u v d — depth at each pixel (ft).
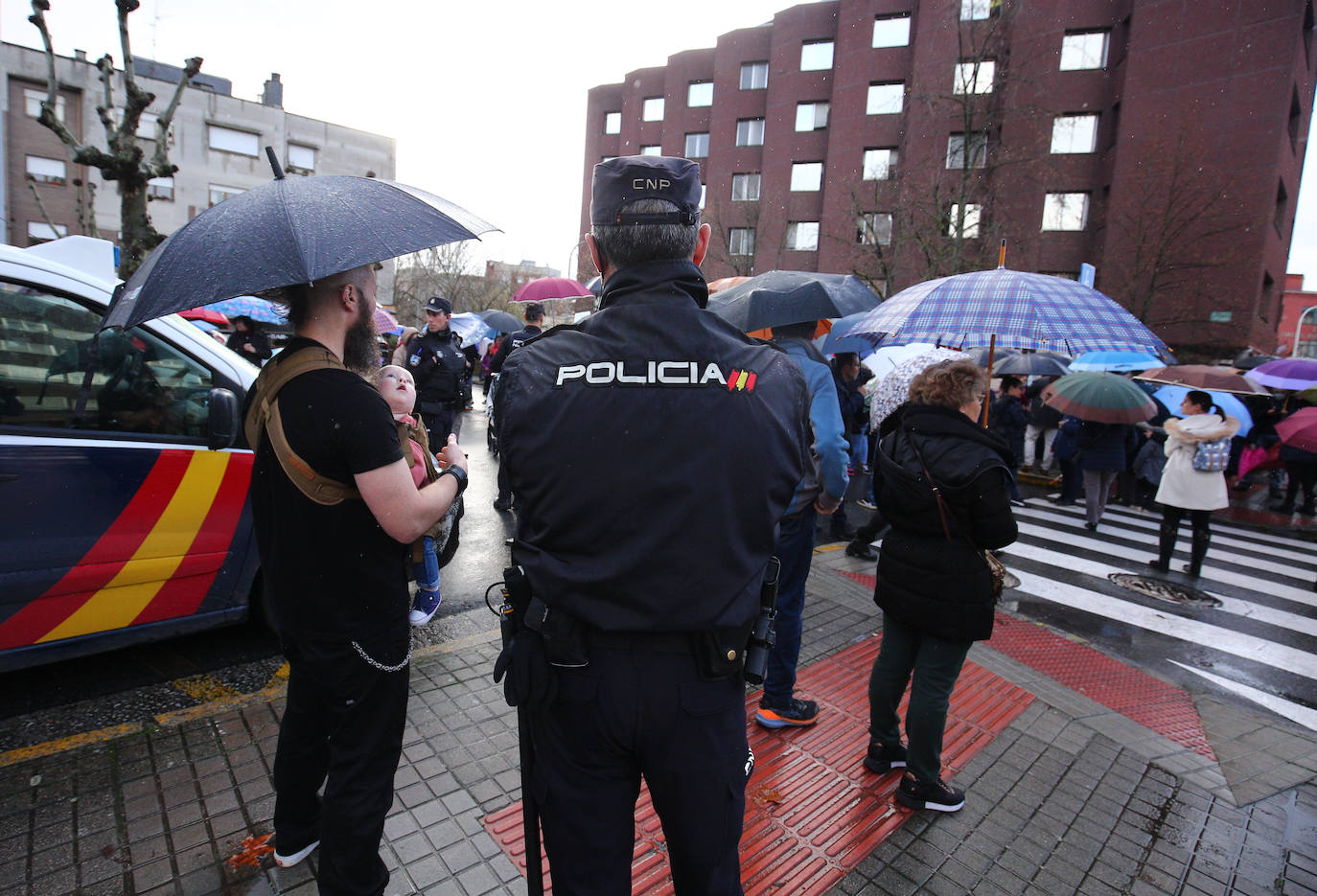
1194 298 66.69
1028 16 77.41
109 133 25.13
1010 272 12.85
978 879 7.88
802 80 98.73
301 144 105.70
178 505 10.58
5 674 11.09
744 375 4.41
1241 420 30.17
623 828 4.50
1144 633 17.25
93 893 6.88
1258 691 14.34
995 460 8.09
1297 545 28.68
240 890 6.97
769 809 8.84
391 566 6.05
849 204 90.74
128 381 10.25
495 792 8.68
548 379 4.29
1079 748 10.72
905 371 13.65
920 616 8.50
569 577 4.19
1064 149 78.28
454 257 125.59
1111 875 8.09
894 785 9.46
